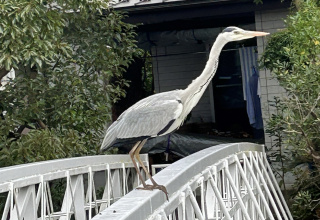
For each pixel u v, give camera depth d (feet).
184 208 20.22
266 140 46.32
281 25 46.34
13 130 35.14
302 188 38.24
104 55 40.32
